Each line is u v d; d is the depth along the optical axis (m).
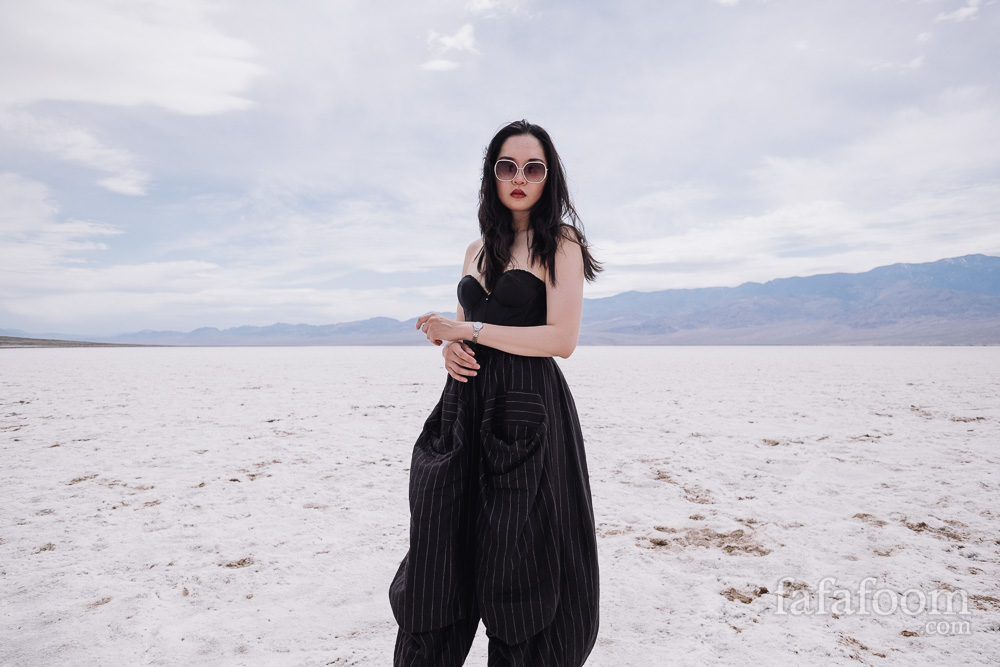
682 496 4.20
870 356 37.78
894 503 3.93
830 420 8.03
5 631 2.23
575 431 1.47
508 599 1.24
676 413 8.90
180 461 5.57
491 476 1.30
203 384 15.37
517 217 1.49
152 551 3.15
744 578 2.69
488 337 1.34
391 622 2.27
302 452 6.01
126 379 17.19
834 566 2.84
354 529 3.50
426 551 1.26
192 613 2.38
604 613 2.34
